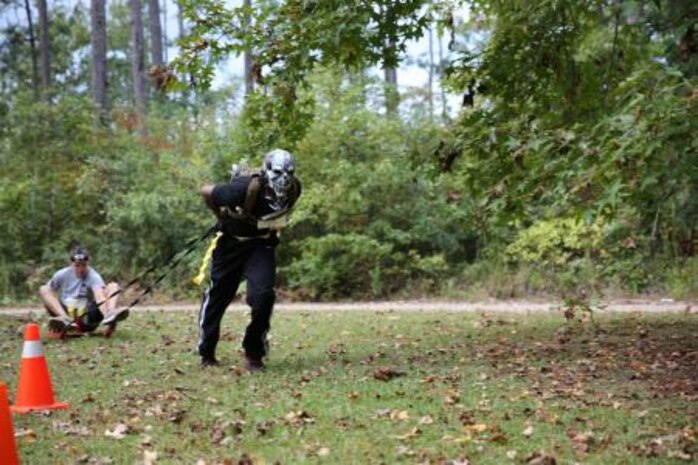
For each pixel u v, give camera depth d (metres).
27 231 25.53
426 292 21.62
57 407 7.98
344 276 21.78
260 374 9.52
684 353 10.84
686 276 18.09
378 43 11.14
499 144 9.89
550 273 20.70
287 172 9.36
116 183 25.67
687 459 5.97
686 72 11.66
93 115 27.33
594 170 8.02
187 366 10.26
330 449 6.34
